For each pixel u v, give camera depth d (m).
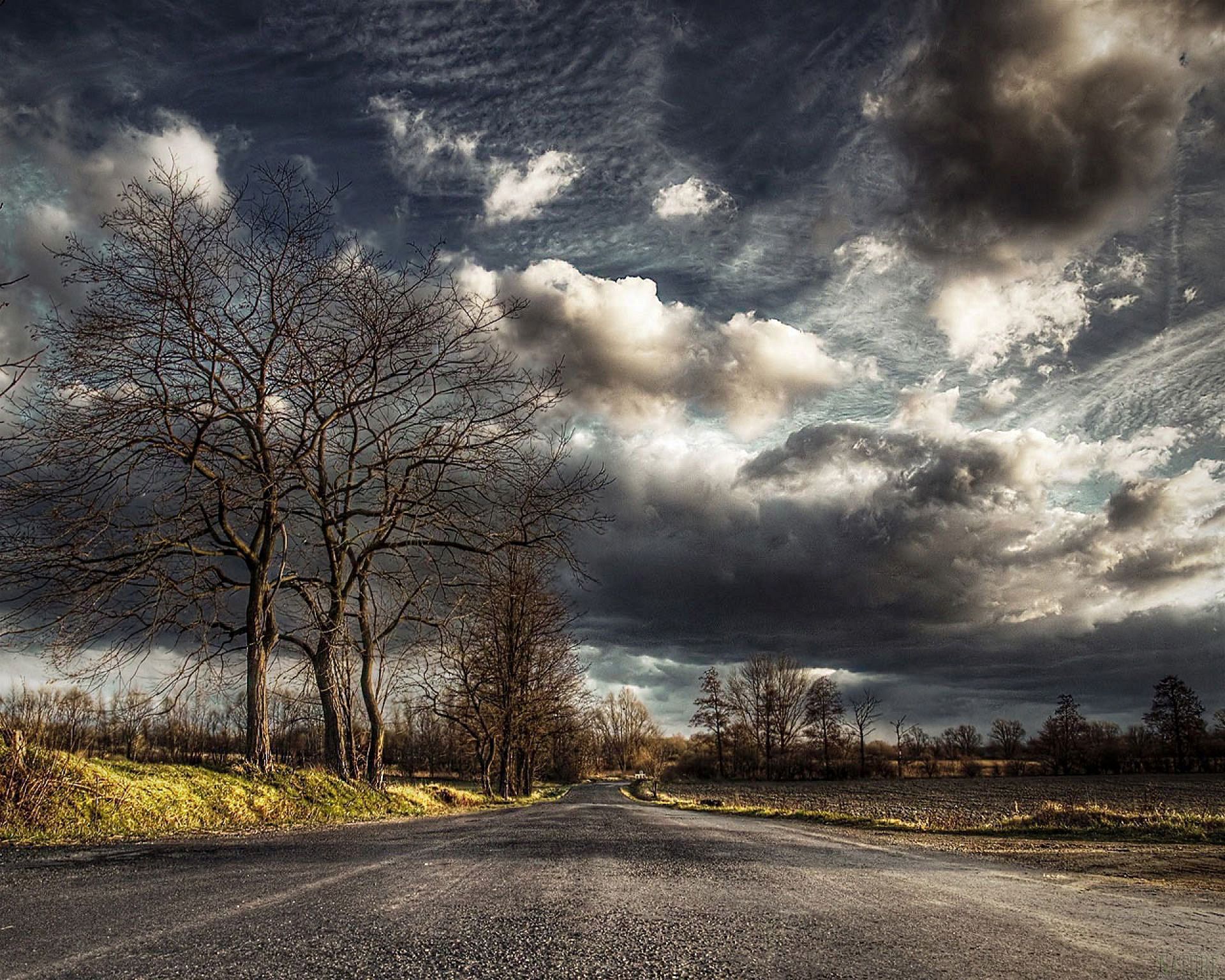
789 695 79.62
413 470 17.77
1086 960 3.12
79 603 13.51
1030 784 61.25
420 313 16.94
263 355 15.56
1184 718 76.38
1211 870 7.71
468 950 2.93
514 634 34.84
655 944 3.17
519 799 38.88
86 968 2.52
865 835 13.65
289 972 2.52
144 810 10.09
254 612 15.34
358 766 18.30
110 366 13.93
